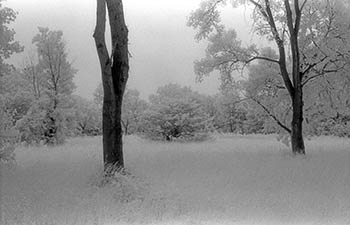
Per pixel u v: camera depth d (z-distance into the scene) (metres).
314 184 9.80
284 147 23.77
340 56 19.44
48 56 33.00
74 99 34.66
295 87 18.33
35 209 7.12
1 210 7.02
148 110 37.06
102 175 10.21
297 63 18.28
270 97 22.56
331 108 22.05
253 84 22.23
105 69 10.91
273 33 18.11
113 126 10.98
